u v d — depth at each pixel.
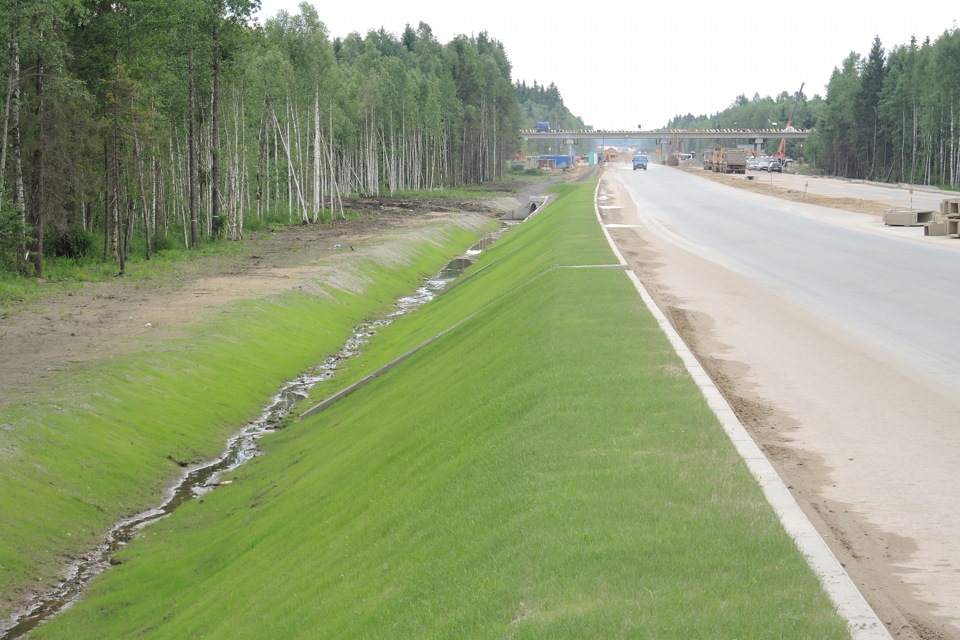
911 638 5.70
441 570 7.98
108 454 19.36
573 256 29.25
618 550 6.80
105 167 44.91
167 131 51.66
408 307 41.53
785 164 184.00
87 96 41.34
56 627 13.48
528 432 10.46
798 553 6.60
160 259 48.34
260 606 11.14
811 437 10.24
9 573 14.75
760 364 14.09
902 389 12.30
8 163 43.19
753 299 20.75
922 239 34.34
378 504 12.47
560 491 8.22
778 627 5.50
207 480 19.81
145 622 13.23
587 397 11.49
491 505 8.80
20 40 38.66
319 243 56.94
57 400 20.72
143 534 16.92
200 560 15.07
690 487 8.09
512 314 21.19
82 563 15.81
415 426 15.79
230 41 56.59
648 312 17.92
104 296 36.12
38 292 36.94
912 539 7.34
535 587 6.48
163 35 48.12
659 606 5.87
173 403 22.91
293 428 22.69
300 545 12.99
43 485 17.38
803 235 37.06
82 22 41.00
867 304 19.61
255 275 41.81
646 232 40.31
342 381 26.84
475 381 16.05
